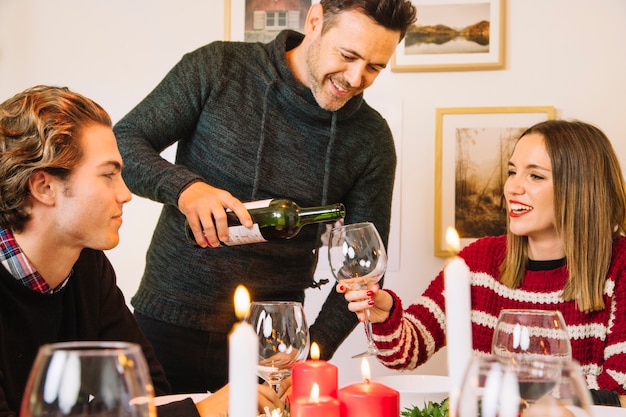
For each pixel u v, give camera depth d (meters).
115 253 3.11
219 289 1.92
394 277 3.06
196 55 1.96
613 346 1.83
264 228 1.70
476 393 0.58
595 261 1.90
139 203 3.11
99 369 0.60
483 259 2.08
